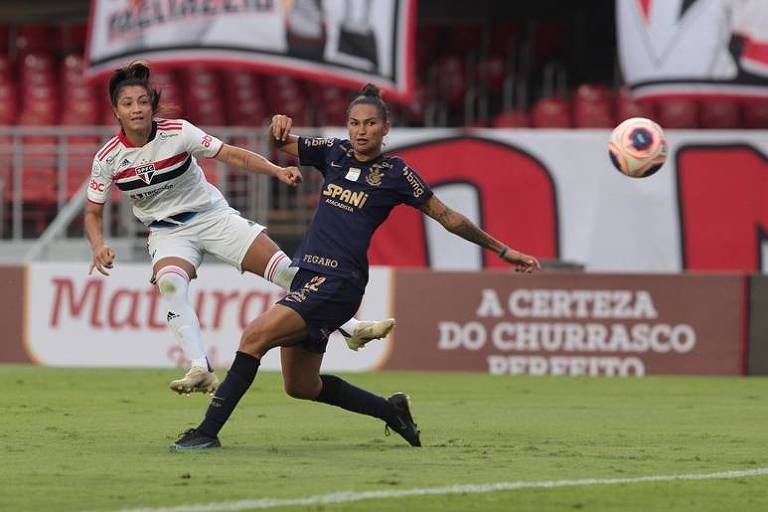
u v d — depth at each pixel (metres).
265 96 78.69
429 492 22.05
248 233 30.56
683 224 57.41
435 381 49.69
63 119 75.94
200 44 63.09
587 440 31.09
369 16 62.28
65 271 55.41
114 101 28.67
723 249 57.34
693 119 72.88
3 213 69.81
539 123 73.88
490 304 53.81
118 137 29.42
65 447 28.44
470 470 25.14
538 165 57.91
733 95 60.91
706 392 46.19
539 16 84.00
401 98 62.12
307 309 26.66
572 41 83.50
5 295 55.56
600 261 57.75
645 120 34.19
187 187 30.06
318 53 62.47
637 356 53.47
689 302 53.47
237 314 54.34
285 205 66.81
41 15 86.94
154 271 30.06
